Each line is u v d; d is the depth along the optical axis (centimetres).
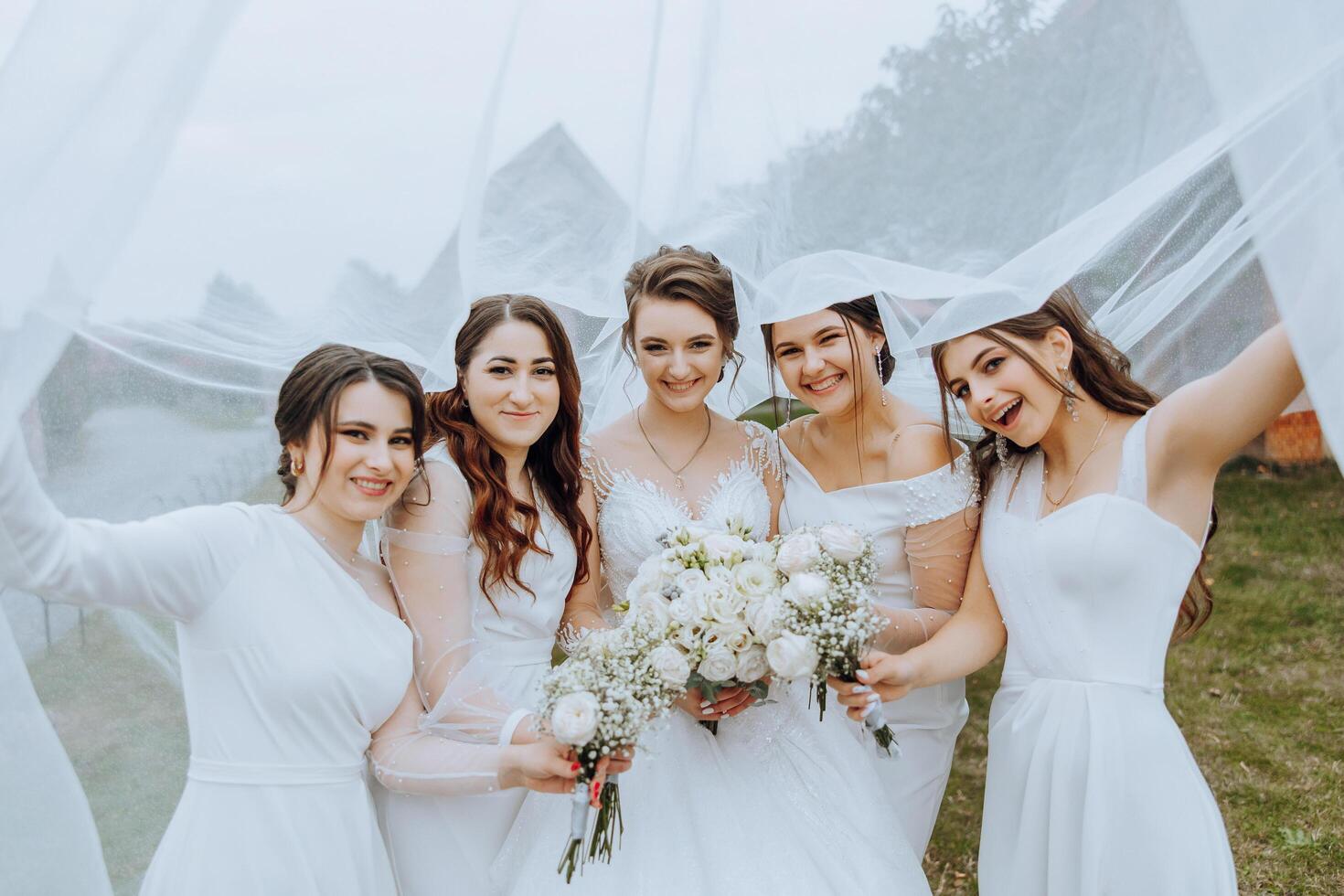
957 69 241
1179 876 243
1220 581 632
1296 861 388
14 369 200
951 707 328
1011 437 264
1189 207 262
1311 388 195
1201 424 247
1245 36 196
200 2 200
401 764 247
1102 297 276
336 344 252
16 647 223
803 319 287
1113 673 255
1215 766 459
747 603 249
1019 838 264
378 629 247
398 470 246
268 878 225
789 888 251
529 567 277
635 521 300
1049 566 259
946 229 246
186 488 264
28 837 221
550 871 256
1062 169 237
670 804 268
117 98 198
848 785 281
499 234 284
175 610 229
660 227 297
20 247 196
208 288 251
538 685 238
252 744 231
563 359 284
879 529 306
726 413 367
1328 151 190
